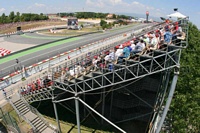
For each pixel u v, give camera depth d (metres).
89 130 25.83
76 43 63.03
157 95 25.23
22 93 27.50
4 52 53.44
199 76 23.66
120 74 19.17
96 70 18.75
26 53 50.81
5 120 24.12
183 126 21.70
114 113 28.56
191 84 22.84
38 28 117.06
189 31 30.14
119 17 196.00
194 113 21.67
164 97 23.38
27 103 25.48
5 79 31.66
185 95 22.52
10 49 59.53
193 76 23.62
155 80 25.84
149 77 25.81
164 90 21.91
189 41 27.50
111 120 27.89
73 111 29.34
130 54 17.19
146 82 25.98
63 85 20.92
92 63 20.20
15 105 25.12
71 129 25.69
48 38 79.94
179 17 22.06
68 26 110.56
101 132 25.59
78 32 98.12
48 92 23.05
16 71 36.66
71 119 27.75
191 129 22.98
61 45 60.09
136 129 26.45
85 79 19.41
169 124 24.56
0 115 24.83
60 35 87.56
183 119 21.98
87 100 29.77
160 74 25.39
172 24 20.20
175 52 15.66
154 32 21.73
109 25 116.69
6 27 122.69
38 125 23.56
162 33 18.62
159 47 16.55
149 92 26.92
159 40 17.17
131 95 27.06
